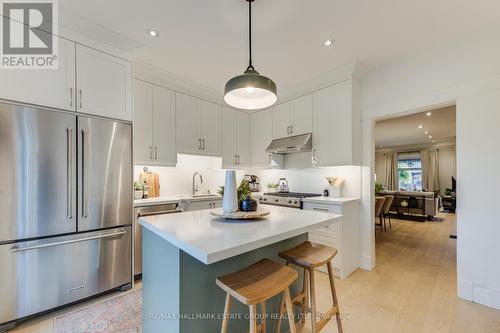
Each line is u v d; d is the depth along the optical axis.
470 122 2.16
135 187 2.93
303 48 2.40
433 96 2.41
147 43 2.32
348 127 2.84
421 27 2.05
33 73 1.85
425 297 2.22
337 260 2.67
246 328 1.50
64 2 1.77
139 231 2.52
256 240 1.12
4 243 1.71
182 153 3.23
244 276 1.23
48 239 1.88
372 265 2.91
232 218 1.54
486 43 2.11
